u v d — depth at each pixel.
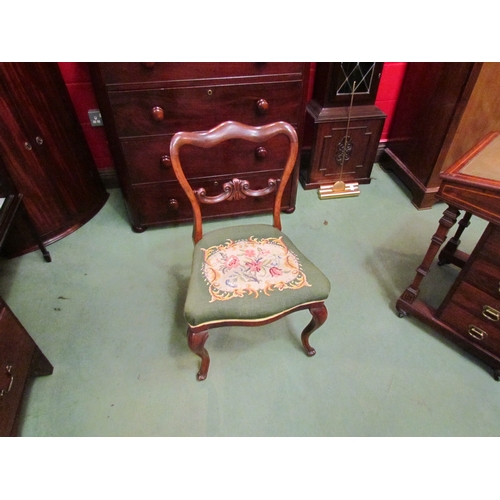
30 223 1.58
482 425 1.20
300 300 1.09
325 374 1.33
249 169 1.75
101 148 2.06
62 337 1.43
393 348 1.42
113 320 1.50
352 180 2.26
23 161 1.55
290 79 1.52
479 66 1.56
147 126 1.50
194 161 1.65
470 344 1.33
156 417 1.21
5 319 1.06
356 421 1.21
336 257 1.79
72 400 1.25
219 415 1.22
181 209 1.84
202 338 1.10
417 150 2.08
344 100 1.95
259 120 1.61
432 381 1.32
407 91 2.10
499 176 1.06
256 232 1.30
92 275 1.68
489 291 1.19
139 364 1.35
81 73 1.77
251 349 1.41
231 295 1.08
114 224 1.96
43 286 1.63
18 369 1.09
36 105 1.52
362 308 1.56
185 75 1.41
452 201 1.13
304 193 2.23
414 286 1.42
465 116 1.73
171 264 1.74
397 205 2.14
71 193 1.83
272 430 1.19
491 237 1.11
